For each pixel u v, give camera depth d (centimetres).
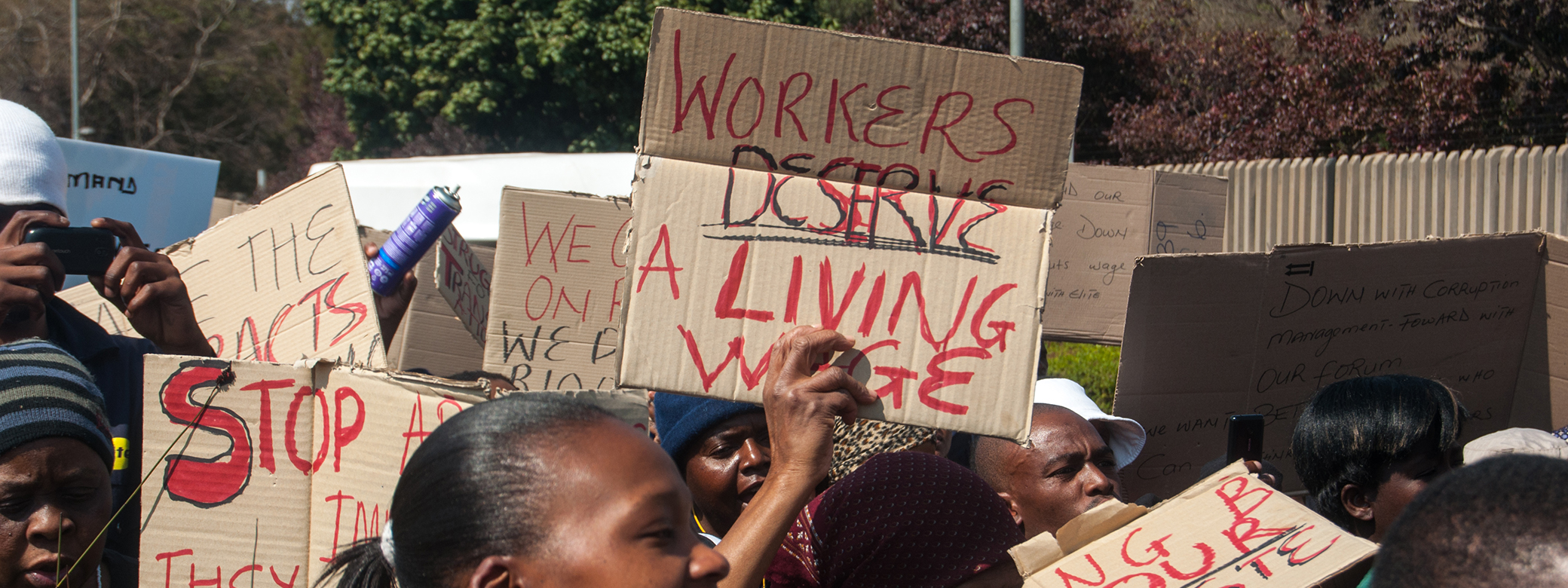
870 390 150
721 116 153
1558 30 937
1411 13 1053
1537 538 87
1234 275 225
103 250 204
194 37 3041
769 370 148
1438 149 1020
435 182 803
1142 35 1368
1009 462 211
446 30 1655
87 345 203
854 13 1537
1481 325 247
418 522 104
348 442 155
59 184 218
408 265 251
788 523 137
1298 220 919
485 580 100
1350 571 152
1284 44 1262
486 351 318
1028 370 152
